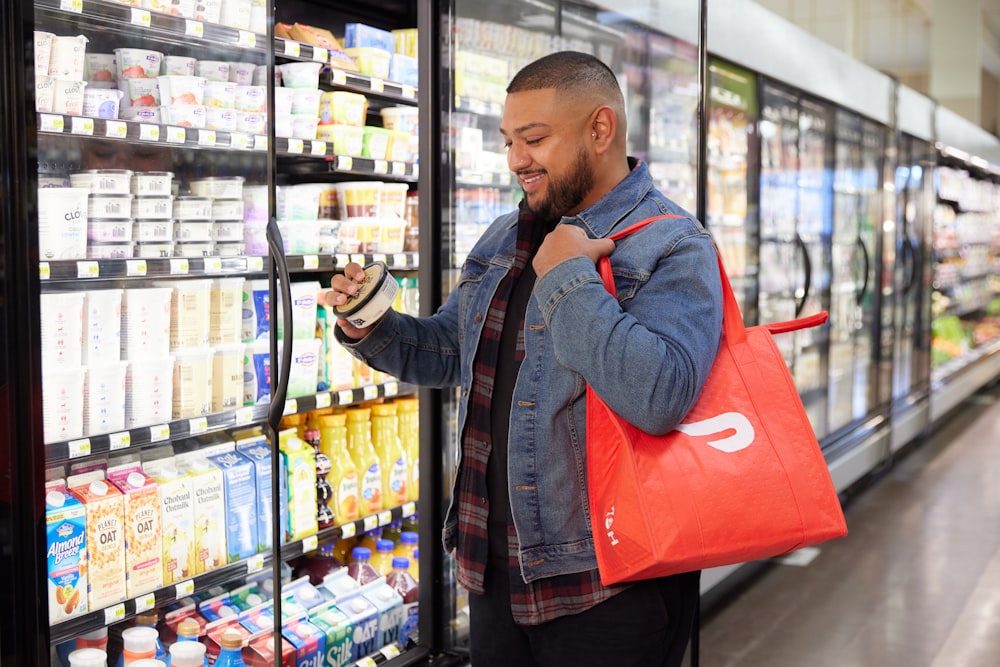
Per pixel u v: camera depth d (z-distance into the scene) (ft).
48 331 6.44
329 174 9.91
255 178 7.64
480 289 5.25
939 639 11.12
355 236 9.09
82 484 6.96
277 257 6.72
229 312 7.80
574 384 4.71
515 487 4.82
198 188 7.60
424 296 9.07
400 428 9.80
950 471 19.83
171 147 7.37
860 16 27.07
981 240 31.30
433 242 9.04
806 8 24.52
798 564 13.91
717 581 12.11
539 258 4.58
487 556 5.11
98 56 7.10
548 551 4.81
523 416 4.81
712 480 4.45
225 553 7.78
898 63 33.55
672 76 10.66
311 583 9.38
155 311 7.16
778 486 4.51
